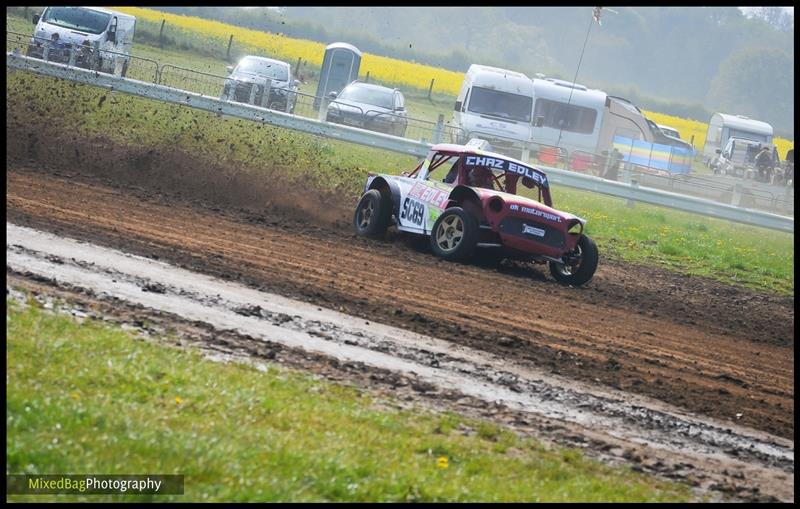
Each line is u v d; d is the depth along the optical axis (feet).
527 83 264.31
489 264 116.78
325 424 50.26
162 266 82.69
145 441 41.50
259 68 255.70
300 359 63.93
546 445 55.67
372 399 57.98
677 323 103.76
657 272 144.15
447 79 536.01
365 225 120.88
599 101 293.64
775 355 96.02
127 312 66.74
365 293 86.89
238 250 96.02
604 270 136.15
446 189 113.60
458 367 68.95
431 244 113.29
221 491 37.86
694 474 55.62
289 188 147.33
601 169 227.40
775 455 62.13
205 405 49.03
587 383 71.10
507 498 44.16
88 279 73.41
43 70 189.67
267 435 45.96
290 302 78.74
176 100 191.72
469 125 252.83
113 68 230.68
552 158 226.58
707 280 145.48
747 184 263.08
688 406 69.82
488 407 61.31
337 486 40.93
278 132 205.87
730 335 102.89
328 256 101.71
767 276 157.79
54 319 58.90
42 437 40.19
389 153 223.10
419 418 55.93
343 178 169.07
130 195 117.19
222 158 159.53
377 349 69.77
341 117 228.22
